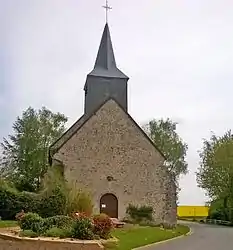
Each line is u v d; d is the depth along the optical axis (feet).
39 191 98.37
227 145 159.63
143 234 75.56
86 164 105.29
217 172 159.33
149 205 105.91
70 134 113.91
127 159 107.34
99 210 103.55
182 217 214.69
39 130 162.91
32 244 51.60
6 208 88.58
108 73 125.59
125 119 109.40
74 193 93.81
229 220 149.59
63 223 58.95
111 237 60.44
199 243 66.28
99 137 107.24
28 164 156.97
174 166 180.96
